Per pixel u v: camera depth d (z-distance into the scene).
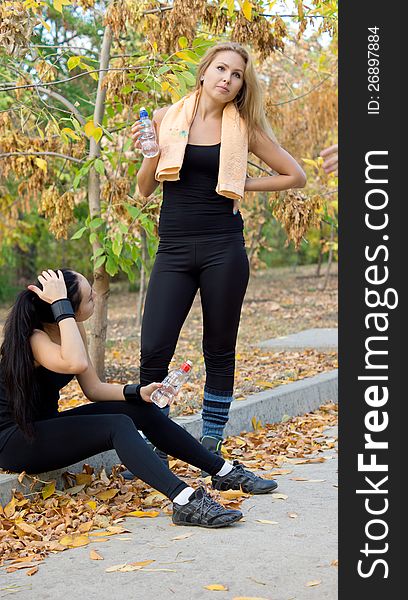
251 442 6.40
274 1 7.29
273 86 12.72
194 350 10.80
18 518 4.42
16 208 12.15
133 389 4.75
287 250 22.73
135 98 7.45
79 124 7.34
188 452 4.82
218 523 4.28
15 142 7.67
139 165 7.63
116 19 6.83
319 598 3.39
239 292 5.16
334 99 12.43
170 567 3.77
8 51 6.48
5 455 4.63
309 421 7.25
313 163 7.65
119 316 15.51
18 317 4.53
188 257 5.12
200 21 8.07
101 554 3.98
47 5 6.80
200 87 5.16
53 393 4.70
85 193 10.41
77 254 18.94
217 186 5.00
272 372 8.83
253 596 3.42
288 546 4.00
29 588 3.61
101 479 5.03
